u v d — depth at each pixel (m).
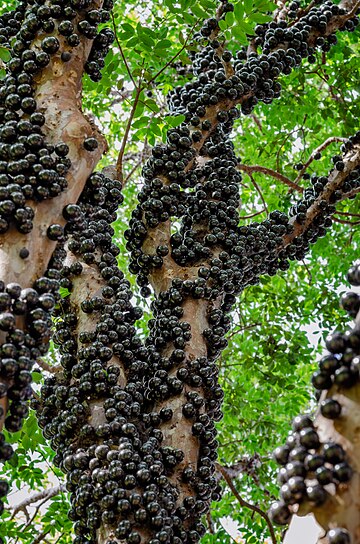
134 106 5.82
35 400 4.85
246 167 8.39
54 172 3.66
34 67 4.04
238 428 11.20
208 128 6.00
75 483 4.09
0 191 3.49
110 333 4.52
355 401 2.61
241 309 11.62
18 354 3.19
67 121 3.92
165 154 5.61
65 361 4.58
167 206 5.47
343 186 6.60
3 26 5.25
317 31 6.90
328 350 2.77
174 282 5.27
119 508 3.81
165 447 4.43
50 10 4.18
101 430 4.10
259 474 10.87
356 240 11.71
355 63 9.62
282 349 10.37
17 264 3.42
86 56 4.37
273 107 9.90
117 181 5.45
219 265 5.48
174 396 4.72
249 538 9.11
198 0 6.28
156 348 5.07
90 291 4.79
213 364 5.05
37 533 7.44
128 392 4.42
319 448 2.63
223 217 5.79
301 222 6.45
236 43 7.34
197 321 5.18
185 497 4.29
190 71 8.26
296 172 11.16
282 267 6.45
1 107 4.04
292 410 11.38
